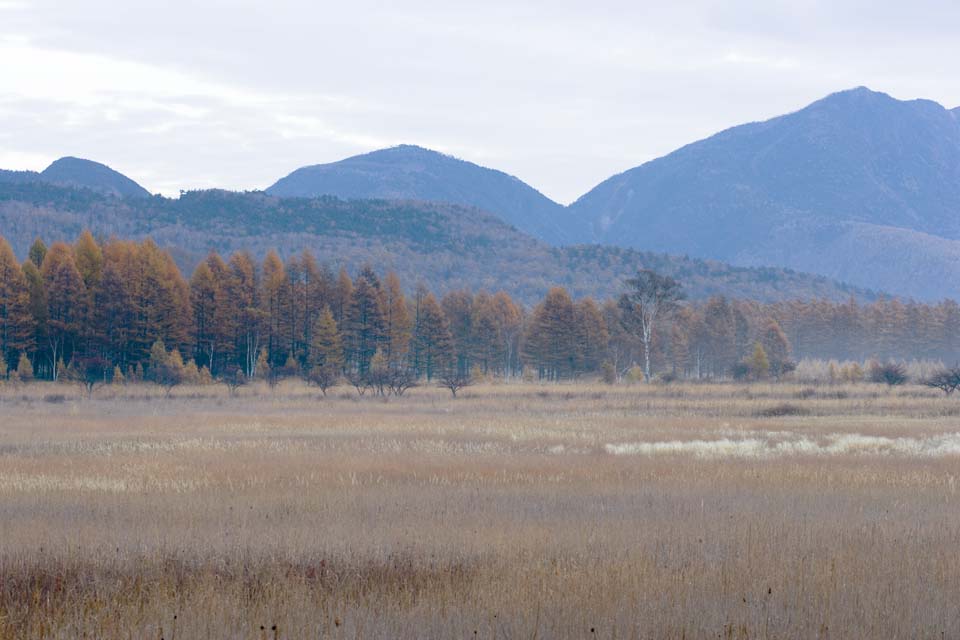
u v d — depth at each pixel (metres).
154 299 105.19
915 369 111.81
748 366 100.38
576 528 16.73
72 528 16.62
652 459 29.47
